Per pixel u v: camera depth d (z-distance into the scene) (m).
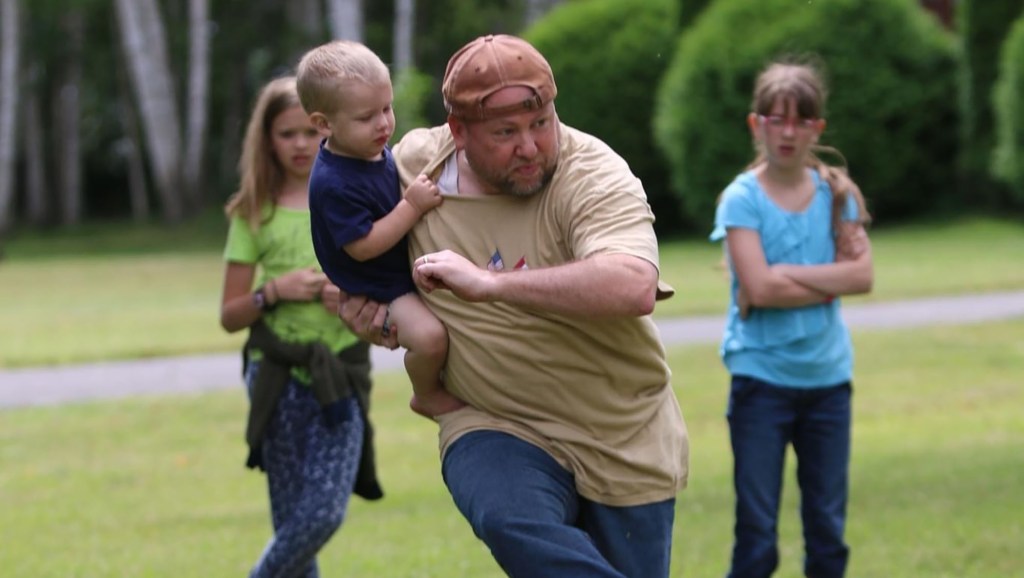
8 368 36.41
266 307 13.92
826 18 65.06
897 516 18.78
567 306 9.45
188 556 18.08
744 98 65.06
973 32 66.00
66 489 22.77
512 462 10.09
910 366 31.62
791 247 14.41
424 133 10.84
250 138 14.32
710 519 19.19
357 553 17.83
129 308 50.34
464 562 17.17
